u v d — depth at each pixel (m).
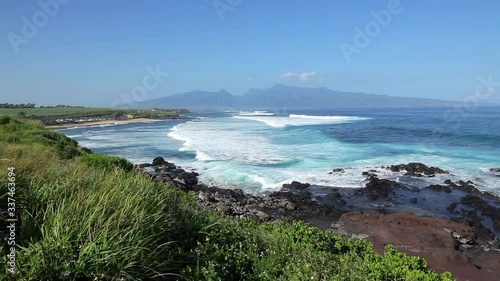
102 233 4.23
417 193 21.38
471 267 11.87
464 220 16.75
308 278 5.55
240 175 26.05
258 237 7.48
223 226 6.96
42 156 9.22
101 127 90.25
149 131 70.06
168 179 23.02
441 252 12.77
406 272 6.87
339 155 33.44
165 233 5.49
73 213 4.64
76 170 6.67
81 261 3.87
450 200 20.02
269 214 18.28
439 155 33.09
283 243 7.55
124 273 3.96
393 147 38.53
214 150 37.25
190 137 50.66
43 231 4.24
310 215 18.00
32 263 3.74
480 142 41.09
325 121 83.81
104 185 5.98
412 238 14.14
